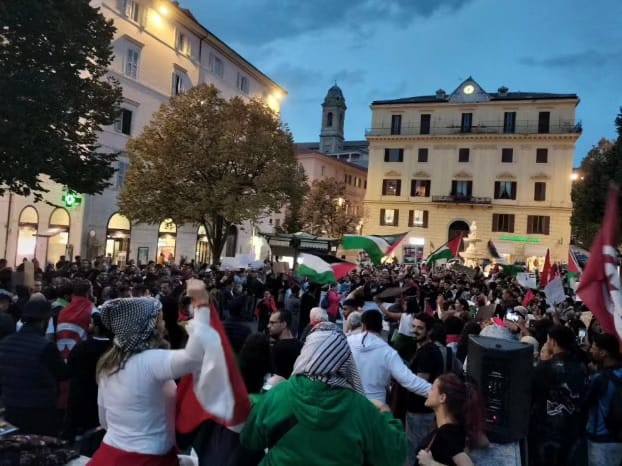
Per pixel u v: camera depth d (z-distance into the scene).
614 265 4.99
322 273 12.64
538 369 5.12
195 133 27.02
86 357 4.84
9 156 15.74
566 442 4.95
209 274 18.02
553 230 54.12
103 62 19.55
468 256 44.38
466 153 57.62
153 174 26.44
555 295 11.94
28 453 3.42
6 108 14.86
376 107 61.56
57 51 17.05
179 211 26.70
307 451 2.51
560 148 54.19
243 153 27.05
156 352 2.80
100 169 19.02
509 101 56.28
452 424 3.35
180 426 2.85
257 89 50.53
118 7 32.69
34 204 27.94
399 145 60.19
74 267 17.17
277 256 23.42
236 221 27.03
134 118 34.53
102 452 2.78
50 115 16.28
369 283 17.98
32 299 4.79
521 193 55.38
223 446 3.06
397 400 5.55
